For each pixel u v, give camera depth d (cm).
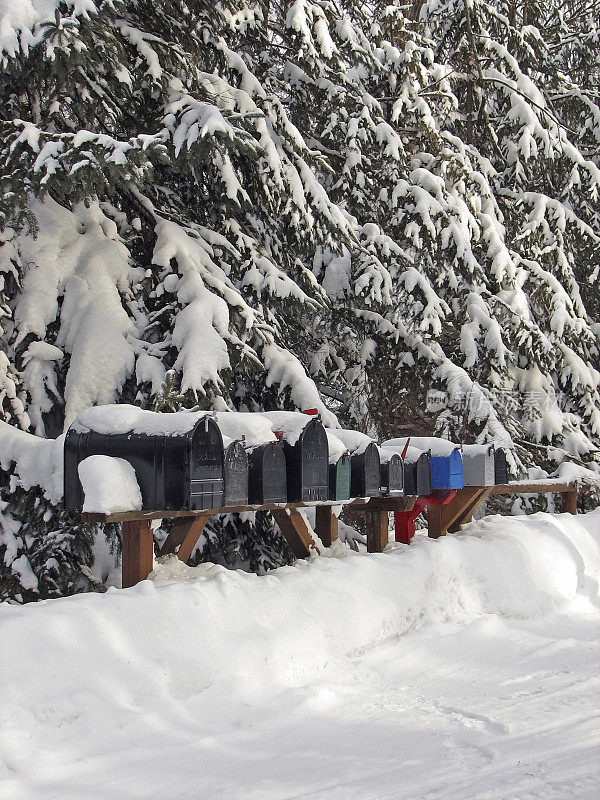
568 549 792
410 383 1073
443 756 360
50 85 691
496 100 1381
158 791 302
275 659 421
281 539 773
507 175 1337
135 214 788
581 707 439
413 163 1173
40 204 707
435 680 493
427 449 684
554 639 617
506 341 1132
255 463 486
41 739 306
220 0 856
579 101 1446
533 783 327
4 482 612
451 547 640
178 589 406
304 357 1049
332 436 566
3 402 632
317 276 1033
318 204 831
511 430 1123
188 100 708
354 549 748
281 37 976
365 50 1068
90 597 376
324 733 382
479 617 619
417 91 1170
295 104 1030
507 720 414
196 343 660
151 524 448
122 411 451
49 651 330
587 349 1327
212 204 822
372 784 324
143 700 347
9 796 280
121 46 677
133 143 597
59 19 567
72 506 450
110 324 671
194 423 427
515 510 1235
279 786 317
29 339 661
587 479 980
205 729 356
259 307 785
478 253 1166
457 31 1379
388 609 527
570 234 1363
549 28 1623
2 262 660
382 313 1055
